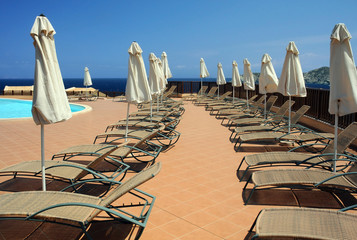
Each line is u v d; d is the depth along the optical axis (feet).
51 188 16.39
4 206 10.59
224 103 52.29
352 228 9.18
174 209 13.65
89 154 18.34
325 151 18.70
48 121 12.20
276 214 10.18
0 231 11.62
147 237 11.33
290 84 23.58
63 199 11.31
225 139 28.40
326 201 14.01
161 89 40.65
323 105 32.24
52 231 11.69
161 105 48.44
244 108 45.39
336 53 14.56
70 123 39.34
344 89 14.43
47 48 12.17
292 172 14.30
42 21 12.07
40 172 15.33
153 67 32.78
